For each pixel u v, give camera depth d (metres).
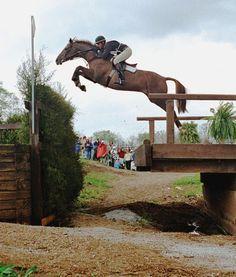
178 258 8.05
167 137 13.12
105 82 16.70
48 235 9.13
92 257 7.54
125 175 28.22
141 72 16.59
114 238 9.56
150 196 20.22
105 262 7.28
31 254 7.53
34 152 12.91
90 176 25.14
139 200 19.12
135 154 14.05
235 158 13.12
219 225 15.68
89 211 16.05
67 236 9.16
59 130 14.07
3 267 5.97
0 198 12.17
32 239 8.67
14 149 12.37
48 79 14.49
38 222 12.73
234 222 13.71
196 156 13.07
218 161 13.55
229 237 11.03
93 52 16.89
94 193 19.91
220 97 13.05
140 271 6.91
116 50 16.62
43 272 6.59
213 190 16.56
